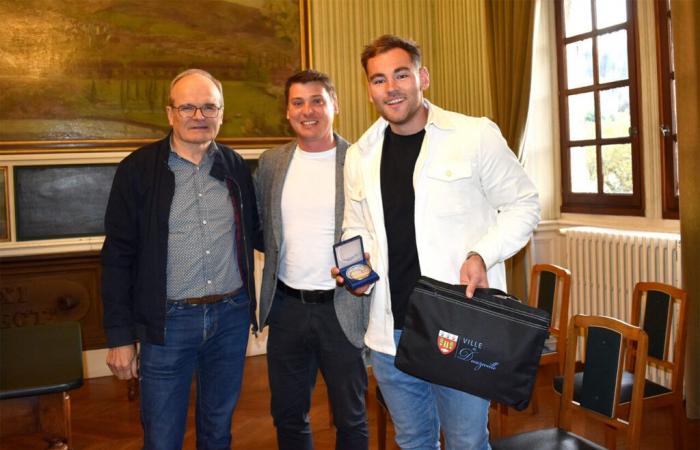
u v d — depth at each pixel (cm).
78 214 450
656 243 360
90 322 464
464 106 500
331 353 235
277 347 241
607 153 421
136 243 215
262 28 491
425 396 197
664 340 280
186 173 215
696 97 310
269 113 495
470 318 168
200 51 477
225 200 220
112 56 457
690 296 320
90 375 465
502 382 165
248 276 226
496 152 182
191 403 397
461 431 182
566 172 458
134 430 357
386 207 191
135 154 217
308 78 235
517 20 422
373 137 196
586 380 226
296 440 247
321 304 234
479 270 170
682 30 313
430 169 183
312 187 238
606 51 414
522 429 331
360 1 514
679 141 319
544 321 164
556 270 329
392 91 179
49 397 190
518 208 181
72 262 457
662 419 337
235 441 333
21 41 437
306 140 239
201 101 209
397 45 180
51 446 191
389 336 190
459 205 182
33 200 440
